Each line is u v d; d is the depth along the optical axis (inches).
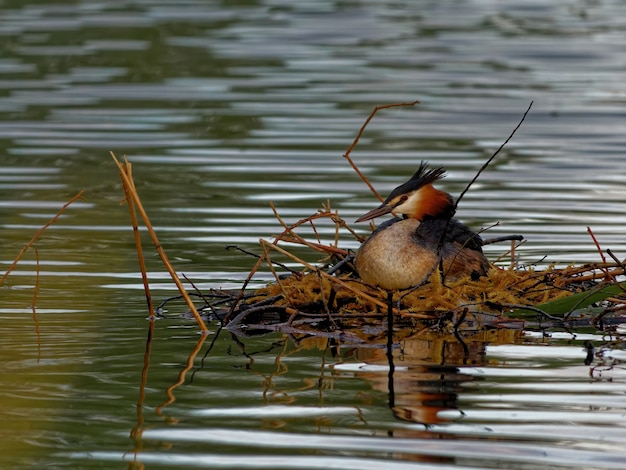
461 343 399.5
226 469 282.7
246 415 320.8
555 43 1132.5
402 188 461.4
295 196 650.2
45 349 388.5
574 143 784.9
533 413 320.8
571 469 281.6
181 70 1007.0
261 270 506.0
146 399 335.6
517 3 1366.9
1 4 1304.1
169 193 657.0
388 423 313.7
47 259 522.0
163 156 745.6
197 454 292.5
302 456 290.5
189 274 499.5
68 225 589.0
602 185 676.1
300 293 441.7
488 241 467.5
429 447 295.9
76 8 1288.1
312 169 712.4
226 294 453.4
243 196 650.2
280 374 360.2
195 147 768.3
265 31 1179.3
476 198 644.7
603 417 316.8
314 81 969.5
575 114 867.4
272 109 876.0
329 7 1320.1
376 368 366.6
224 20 1234.0
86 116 852.6
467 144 780.6
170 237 565.6
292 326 424.8
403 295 425.4
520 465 284.2
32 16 1240.2
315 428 310.3
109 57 1054.4
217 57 1058.7
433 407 326.6
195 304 454.3
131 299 460.1
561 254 527.8
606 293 438.9
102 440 302.7
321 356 382.6
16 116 849.5
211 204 632.4
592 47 1111.6
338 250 467.2
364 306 437.1
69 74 987.3
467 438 302.2
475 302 427.2
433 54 1080.8
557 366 367.9
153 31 1170.0
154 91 933.2
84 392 341.7
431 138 797.9
